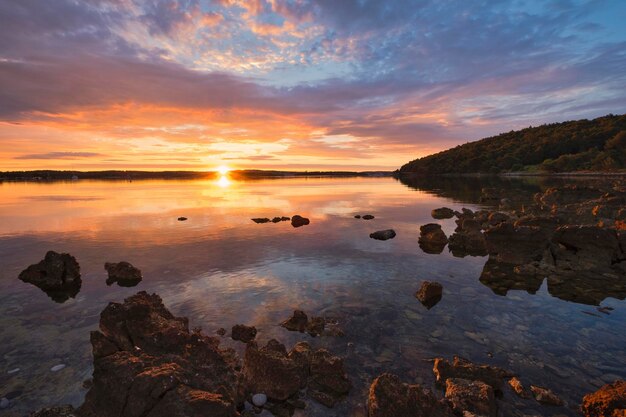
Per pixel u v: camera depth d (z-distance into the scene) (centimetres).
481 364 1039
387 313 1405
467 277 1869
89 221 3862
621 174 11775
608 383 941
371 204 5738
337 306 1477
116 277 1866
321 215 4366
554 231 2227
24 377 981
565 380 956
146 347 936
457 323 1312
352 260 2203
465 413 798
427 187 10838
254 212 4644
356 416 825
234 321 1337
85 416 747
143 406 699
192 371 827
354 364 1043
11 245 2712
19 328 1294
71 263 1877
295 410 848
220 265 2086
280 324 1308
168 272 1953
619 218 2945
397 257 2280
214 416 675
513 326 1284
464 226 2827
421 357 1079
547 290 1666
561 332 1233
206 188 11219
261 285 1734
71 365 1044
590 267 1961
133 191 9575
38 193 8731
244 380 925
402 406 790
